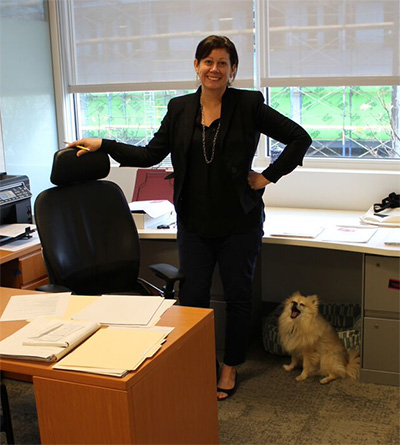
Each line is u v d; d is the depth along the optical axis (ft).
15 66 12.23
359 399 9.02
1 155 12.06
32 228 10.37
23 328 6.37
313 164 11.71
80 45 12.87
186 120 8.50
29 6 12.41
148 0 12.07
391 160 11.22
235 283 8.96
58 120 13.33
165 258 10.91
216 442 7.09
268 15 11.25
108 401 5.29
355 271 11.40
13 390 9.63
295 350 9.72
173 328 6.27
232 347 9.20
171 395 5.93
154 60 12.32
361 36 10.75
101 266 8.84
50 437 5.68
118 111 13.09
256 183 8.67
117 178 12.84
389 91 10.99
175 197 8.77
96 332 6.23
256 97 8.42
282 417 8.62
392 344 9.14
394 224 9.78
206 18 11.73
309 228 9.80
